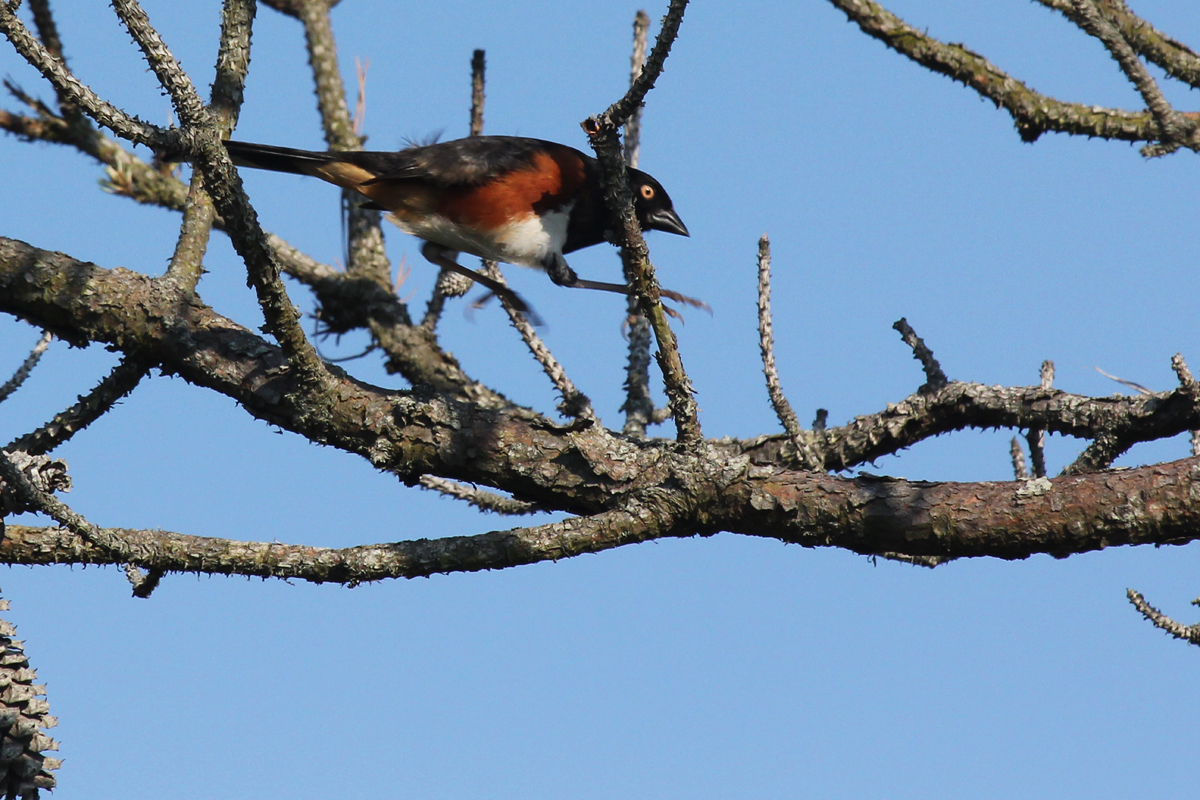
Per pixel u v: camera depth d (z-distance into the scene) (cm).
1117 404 762
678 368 693
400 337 1128
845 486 691
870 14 998
